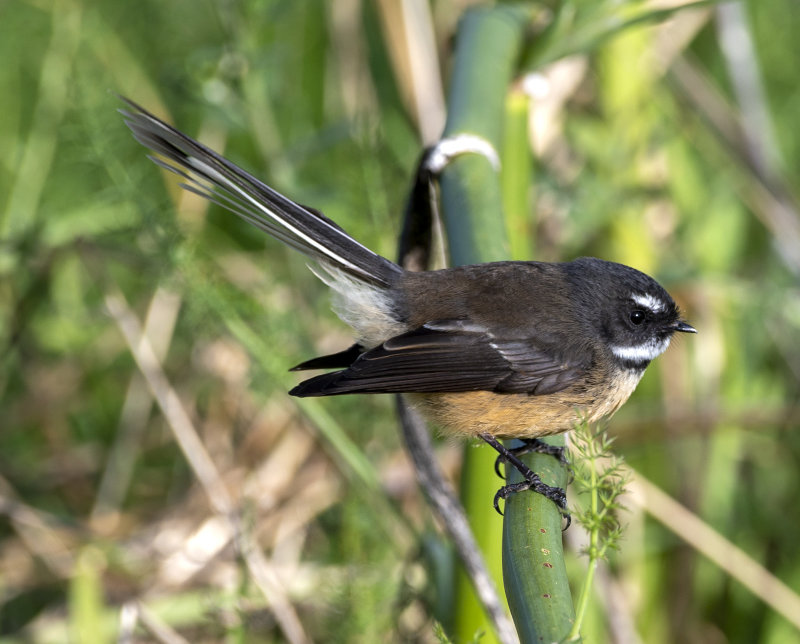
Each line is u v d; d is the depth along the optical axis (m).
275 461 11.46
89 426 12.66
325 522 10.26
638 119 12.03
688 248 12.85
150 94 13.71
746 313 12.45
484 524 7.73
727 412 11.16
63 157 12.31
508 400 8.30
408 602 8.77
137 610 8.97
